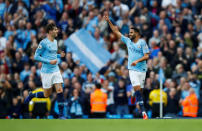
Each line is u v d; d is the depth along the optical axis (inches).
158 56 1173.1
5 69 1298.0
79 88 1102.4
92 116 1054.4
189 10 1403.8
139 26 1330.0
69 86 1127.6
